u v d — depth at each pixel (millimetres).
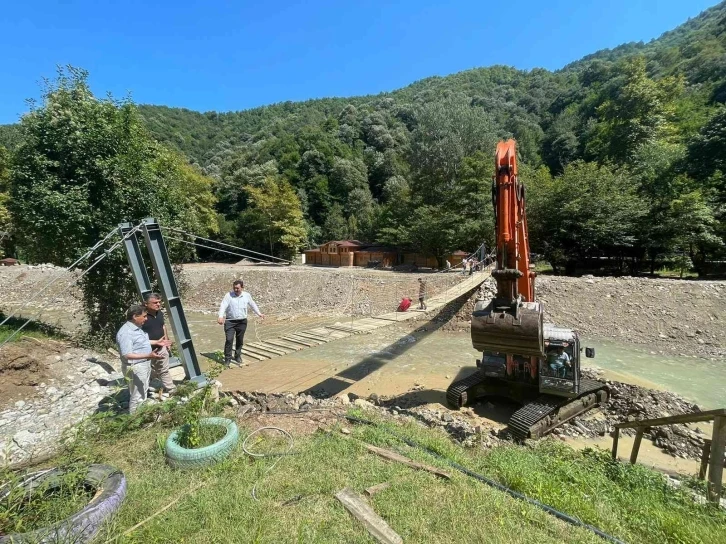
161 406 5680
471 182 32656
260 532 3254
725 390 11047
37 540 2824
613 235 25906
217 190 71562
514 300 7492
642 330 16500
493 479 4582
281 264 43375
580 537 3410
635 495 4727
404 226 38469
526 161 52656
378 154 73750
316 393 11438
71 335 13852
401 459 4664
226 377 13016
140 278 7090
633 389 10000
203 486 4008
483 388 10133
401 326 20266
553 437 8406
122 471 4133
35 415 5766
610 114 45000
